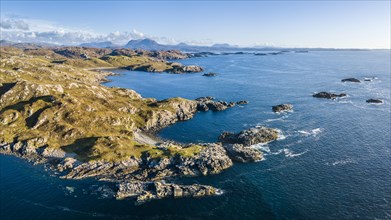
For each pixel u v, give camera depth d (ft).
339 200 283.38
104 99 553.64
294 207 274.57
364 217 258.16
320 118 542.16
